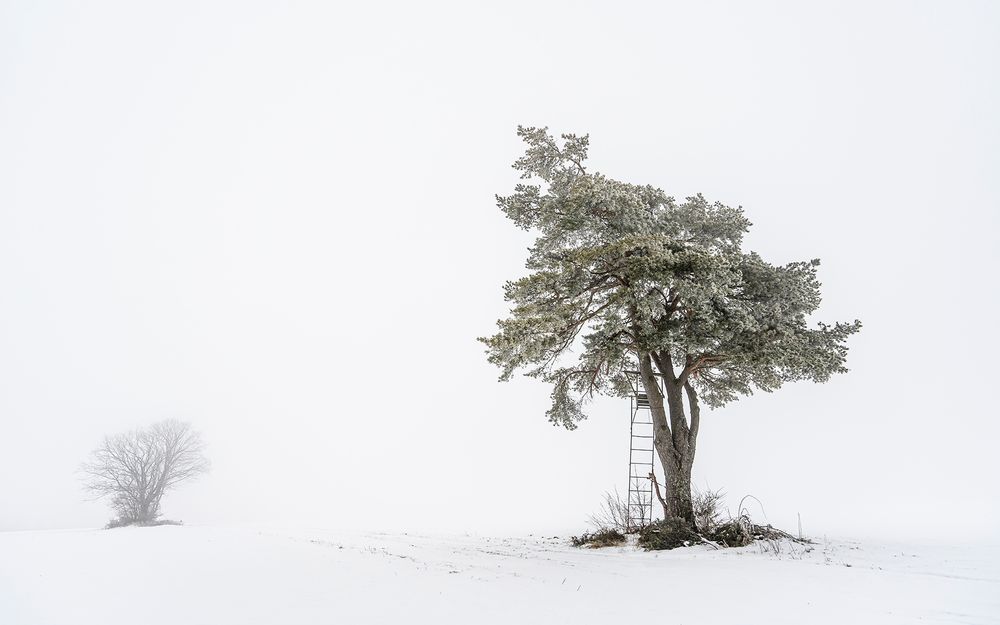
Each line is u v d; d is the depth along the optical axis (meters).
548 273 14.06
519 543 15.75
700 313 13.46
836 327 14.45
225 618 6.42
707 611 6.12
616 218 14.72
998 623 5.45
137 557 12.38
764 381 15.31
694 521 13.81
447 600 6.98
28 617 6.71
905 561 10.09
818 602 6.52
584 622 5.71
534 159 16.38
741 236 16.31
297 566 10.52
